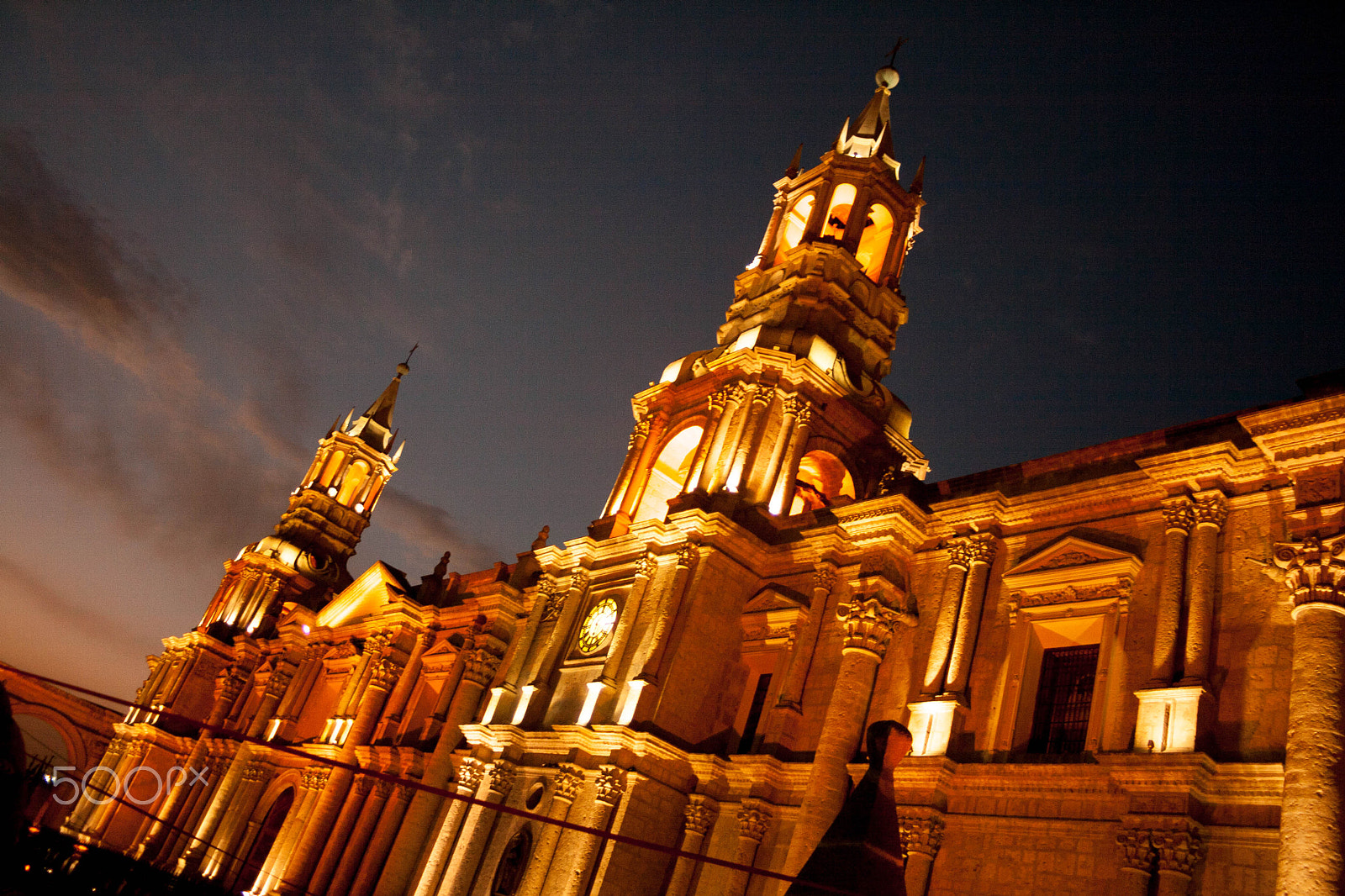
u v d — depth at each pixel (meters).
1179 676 21.34
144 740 70.19
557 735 33.97
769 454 36.50
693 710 31.73
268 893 46.09
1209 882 19.19
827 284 40.66
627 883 29.42
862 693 27.56
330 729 51.59
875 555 29.62
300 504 78.31
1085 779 22.08
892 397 41.88
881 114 47.59
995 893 22.53
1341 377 21.06
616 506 41.03
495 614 45.12
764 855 27.84
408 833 41.34
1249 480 22.75
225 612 75.62
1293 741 18.12
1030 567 26.50
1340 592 18.94
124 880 35.53
